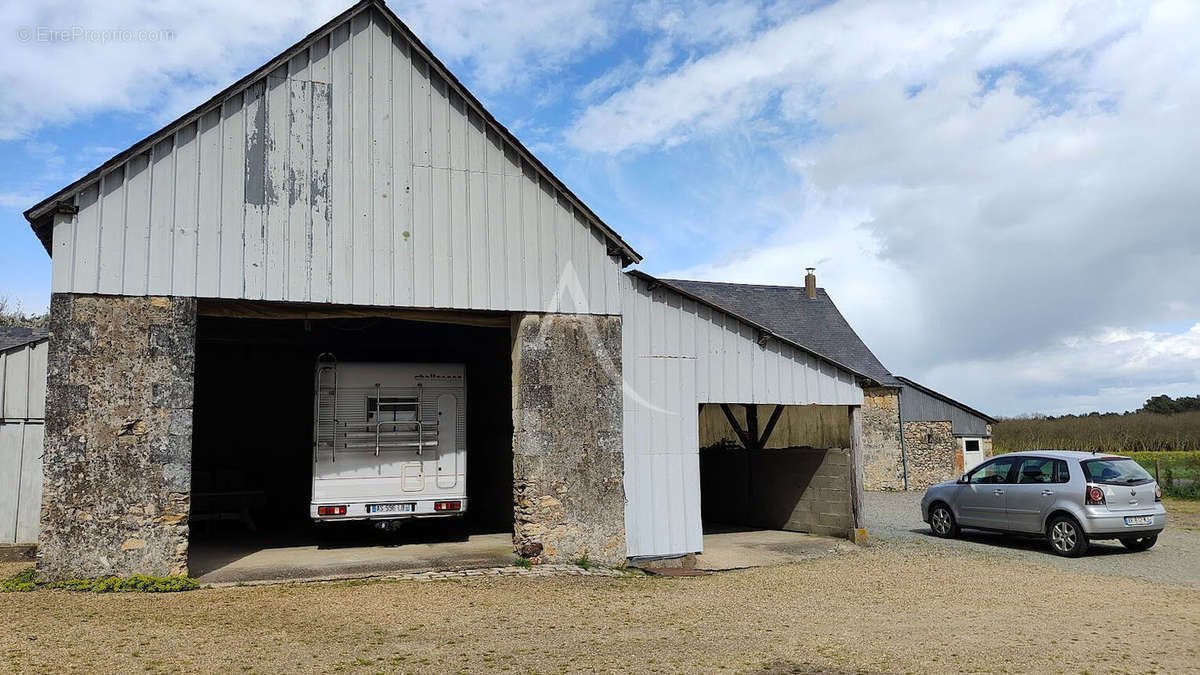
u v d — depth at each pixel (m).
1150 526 12.95
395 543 13.18
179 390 9.50
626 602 9.14
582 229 11.99
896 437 28.48
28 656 6.30
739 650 6.95
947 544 14.41
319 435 12.41
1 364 14.10
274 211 10.18
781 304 32.28
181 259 9.66
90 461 9.12
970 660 6.67
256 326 15.38
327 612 8.16
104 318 9.31
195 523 15.91
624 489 11.87
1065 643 7.28
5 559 11.79
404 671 6.12
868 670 6.35
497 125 11.42
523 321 11.48
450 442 12.95
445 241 11.06
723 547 13.84
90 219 9.36
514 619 8.07
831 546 13.89
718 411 24.64
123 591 8.94
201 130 9.92
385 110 10.92
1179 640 7.41
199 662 6.26
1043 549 13.80
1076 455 13.54
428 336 16.53
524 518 11.23
